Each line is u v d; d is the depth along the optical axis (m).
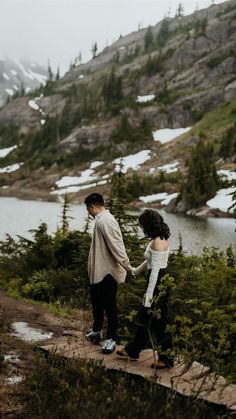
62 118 186.75
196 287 9.23
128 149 147.38
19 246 16.97
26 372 6.10
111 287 6.36
